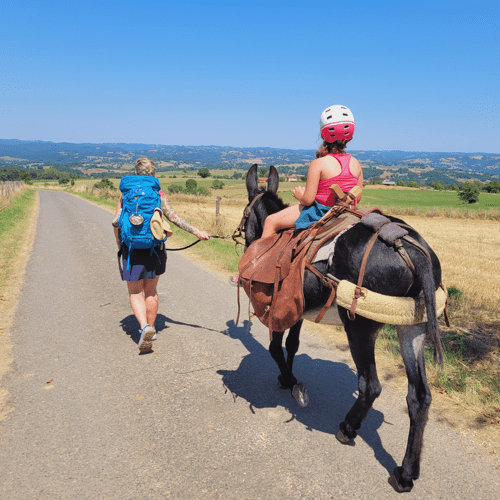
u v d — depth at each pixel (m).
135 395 4.09
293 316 3.23
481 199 87.00
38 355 4.95
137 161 5.00
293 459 3.17
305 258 3.09
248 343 5.52
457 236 25.30
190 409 3.86
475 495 2.81
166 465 3.07
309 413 3.84
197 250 12.22
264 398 4.10
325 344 5.48
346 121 3.18
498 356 5.07
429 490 2.86
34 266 9.73
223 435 3.46
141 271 4.88
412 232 2.81
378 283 2.68
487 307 7.43
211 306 7.12
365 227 2.87
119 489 2.82
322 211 3.27
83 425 3.56
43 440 3.34
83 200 38.25
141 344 4.86
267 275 3.40
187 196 45.66
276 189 4.24
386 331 5.76
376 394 2.98
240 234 4.61
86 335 5.62
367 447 3.33
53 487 2.83
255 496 2.77
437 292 2.85
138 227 4.71
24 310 6.58
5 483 2.85
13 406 3.83
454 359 4.85
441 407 3.87
